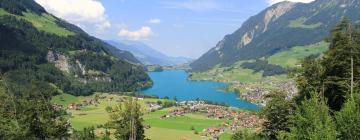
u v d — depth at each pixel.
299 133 37.94
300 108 41.31
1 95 62.06
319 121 36.41
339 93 62.16
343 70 64.00
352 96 39.44
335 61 64.25
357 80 60.72
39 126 62.50
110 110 79.56
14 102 61.53
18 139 56.91
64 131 68.38
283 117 58.75
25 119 59.72
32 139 59.69
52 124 64.38
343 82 59.94
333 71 64.94
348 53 63.34
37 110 63.34
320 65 63.50
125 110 78.19
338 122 37.09
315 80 62.47
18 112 60.66
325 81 62.16
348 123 36.25
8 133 56.09
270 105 59.66
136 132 79.00
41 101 65.00
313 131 36.50
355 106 37.62
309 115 37.97
